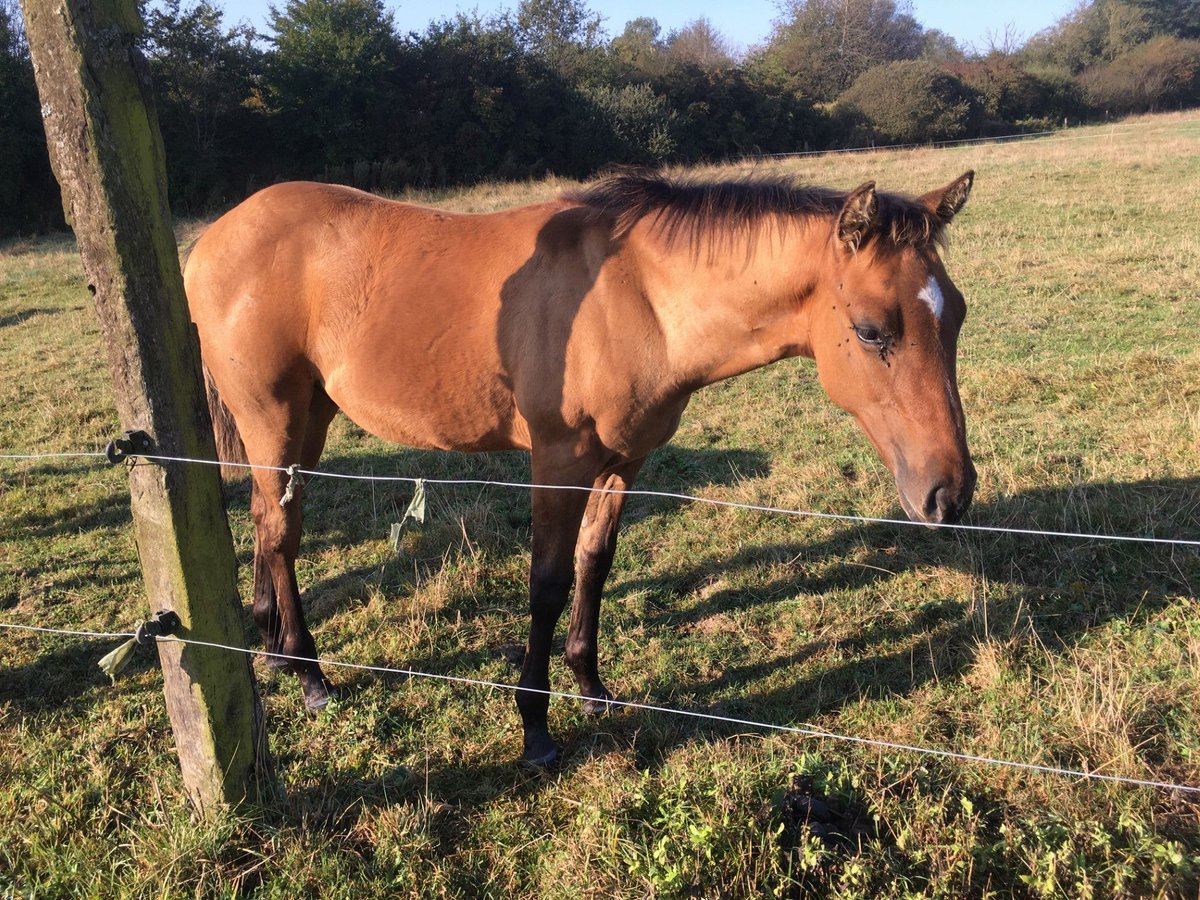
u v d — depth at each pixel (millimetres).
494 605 4051
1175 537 3879
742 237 2670
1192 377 5734
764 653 3539
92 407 7191
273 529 3410
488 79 28844
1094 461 4727
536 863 2496
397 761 2994
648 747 3025
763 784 2574
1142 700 2879
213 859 2346
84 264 2080
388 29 28406
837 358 2543
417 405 3121
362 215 3242
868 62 48344
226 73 26438
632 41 52219
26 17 1918
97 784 2803
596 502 3229
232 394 3355
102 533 4957
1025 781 2633
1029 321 7691
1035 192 14234
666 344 2812
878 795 2510
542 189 23125
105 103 1963
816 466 5184
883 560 4109
